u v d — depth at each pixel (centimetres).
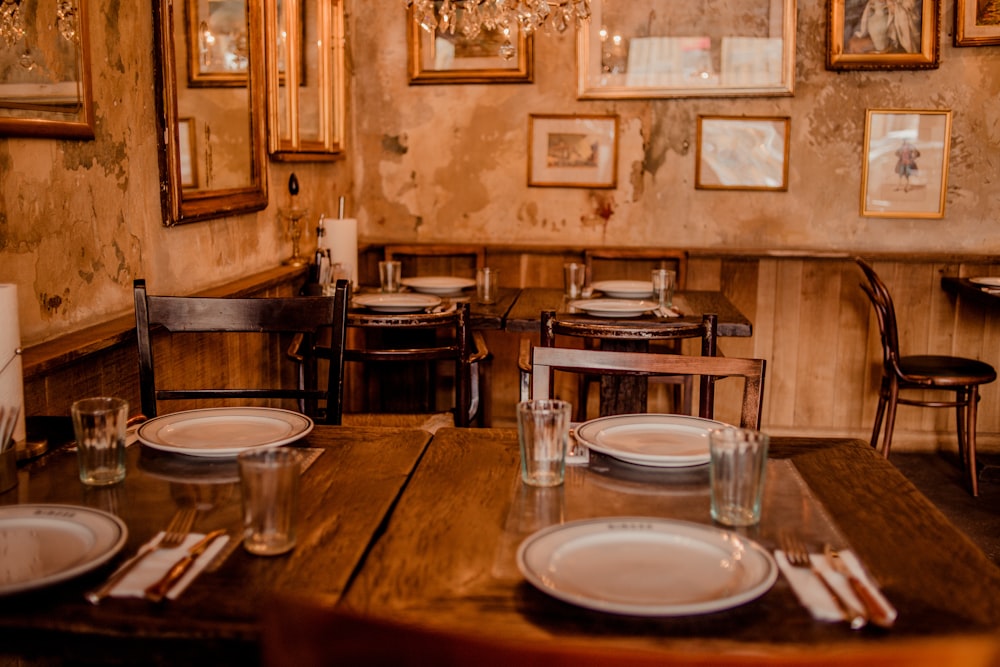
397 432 176
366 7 441
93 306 234
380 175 452
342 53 419
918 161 418
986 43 405
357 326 286
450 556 118
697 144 428
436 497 140
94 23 230
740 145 426
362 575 112
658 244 438
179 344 270
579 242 443
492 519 131
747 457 129
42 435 170
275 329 218
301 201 385
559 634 97
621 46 425
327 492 142
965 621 102
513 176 442
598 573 110
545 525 129
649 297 357
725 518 130
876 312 393
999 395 429
